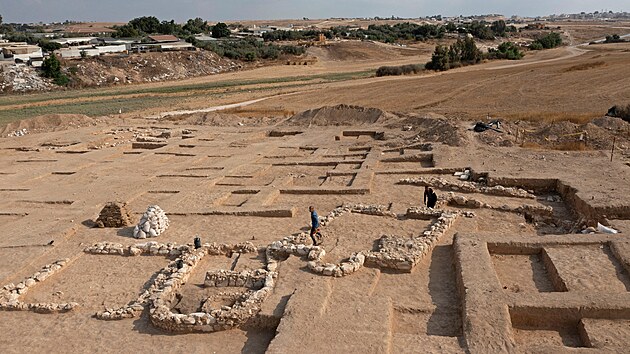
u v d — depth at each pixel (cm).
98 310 1288
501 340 978
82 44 11700
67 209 2158
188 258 1484
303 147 3425
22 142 3988
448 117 3891
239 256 1547
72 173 2911
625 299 1055
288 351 977
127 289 1396
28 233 1841
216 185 2512
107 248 1644
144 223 1784
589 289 1148
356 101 5275
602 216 1680
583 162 2367
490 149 2780
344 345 988
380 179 2431
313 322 1073
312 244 1559
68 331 1191
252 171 2755
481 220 1805
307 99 5669
